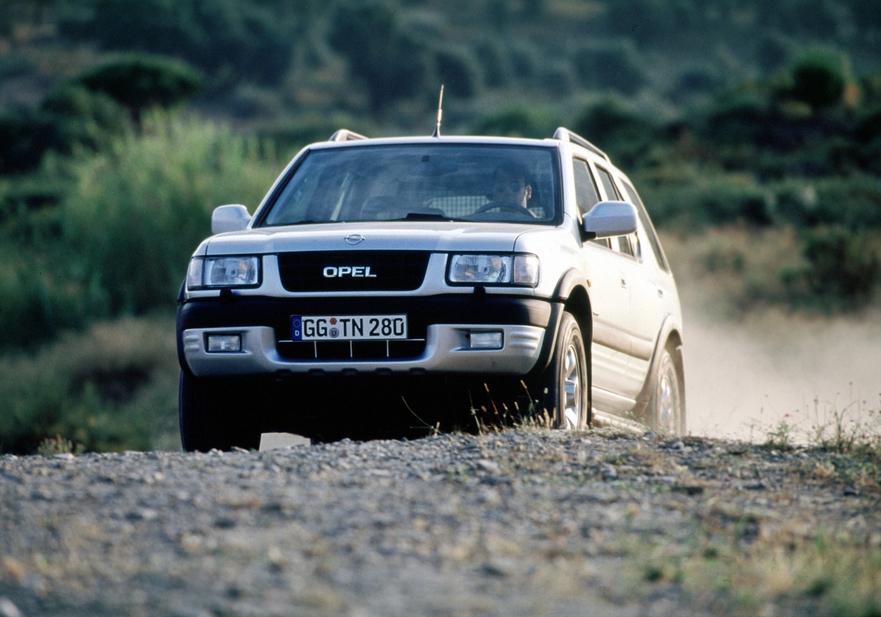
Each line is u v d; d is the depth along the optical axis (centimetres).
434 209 2400
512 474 1712
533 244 2175
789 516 1531
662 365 3025
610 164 3044
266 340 2133
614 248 2725
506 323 2089
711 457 1888
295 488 1586
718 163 15912
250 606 1095
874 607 1108
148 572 1209
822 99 17450
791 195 13038
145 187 9844
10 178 18250
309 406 2253
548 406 2175
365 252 2131
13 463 1831
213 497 1528
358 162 2569
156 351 8025
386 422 2345
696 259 10306
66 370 7844
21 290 9038
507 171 2481
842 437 2112
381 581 1173
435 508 1488
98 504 1506
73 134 19312
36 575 1205
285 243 2170
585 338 2373
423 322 2102
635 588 1185
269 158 10431
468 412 2273
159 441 6519
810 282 9081
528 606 1109
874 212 12688
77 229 10081
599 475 1727
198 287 2198
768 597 1174
